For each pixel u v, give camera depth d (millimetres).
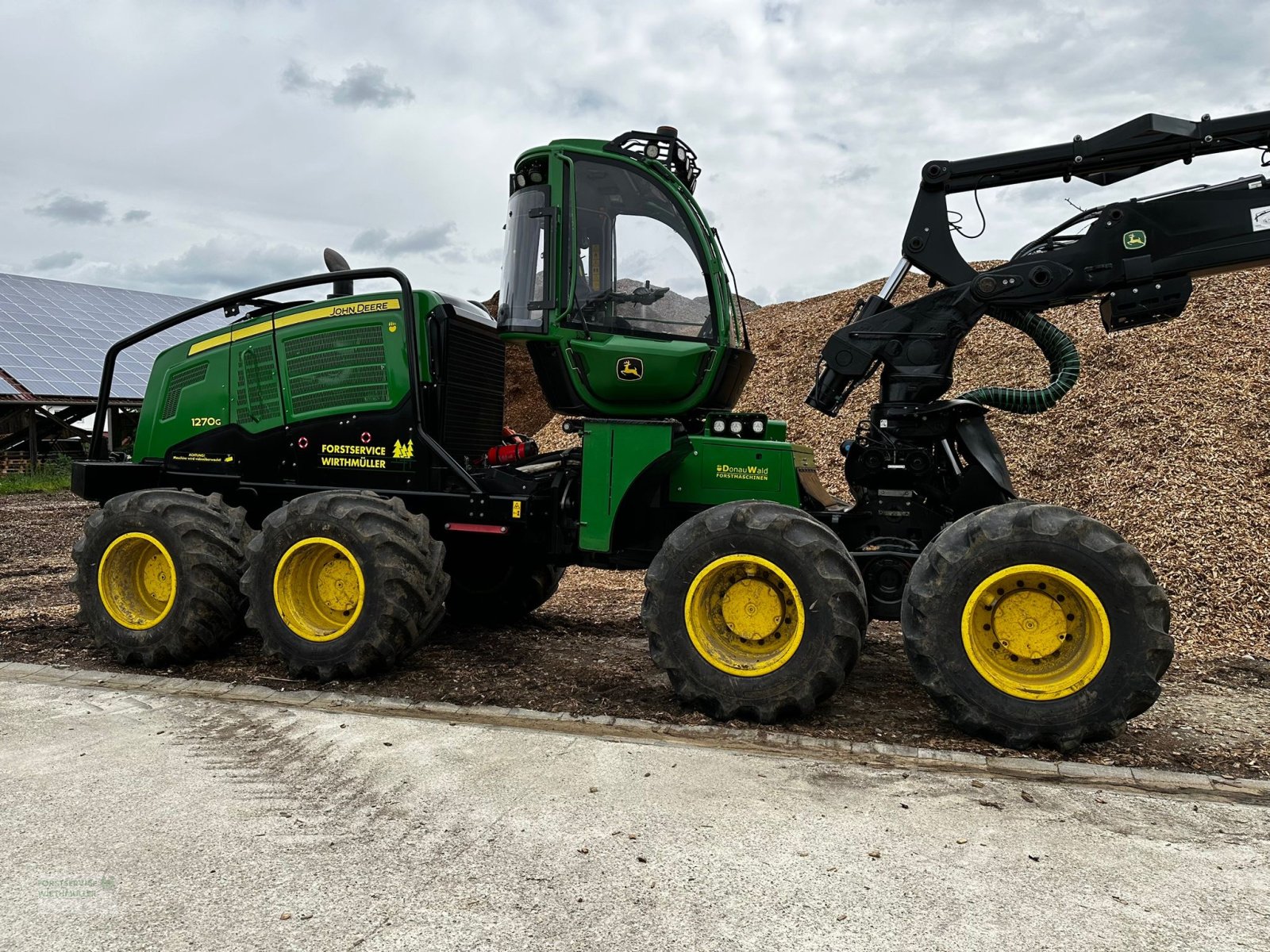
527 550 5398
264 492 5477
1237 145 4340
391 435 5238
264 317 5562
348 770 3555
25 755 3697
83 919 2486
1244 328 9203
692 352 4738
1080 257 4422
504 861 2828
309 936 2410
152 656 5066
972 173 4645
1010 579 3930
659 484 4902
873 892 2664
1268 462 7488
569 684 4824
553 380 4996
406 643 4758
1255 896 2658
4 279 23094
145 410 5926
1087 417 8750
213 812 3168
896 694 4695
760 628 4258
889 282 4855
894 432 4734
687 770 3594
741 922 2498
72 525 11805
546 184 4934
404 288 5152
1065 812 3252
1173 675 5109
